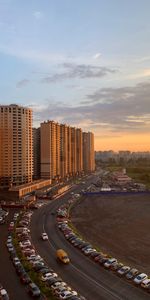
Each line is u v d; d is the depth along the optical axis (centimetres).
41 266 9169
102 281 8325
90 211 19050
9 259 10094
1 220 14988
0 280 8494
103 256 9962
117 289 7856
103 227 15025
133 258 10531
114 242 12488
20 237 12450
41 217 16475
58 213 17200
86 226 15212
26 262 9588
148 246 11950
